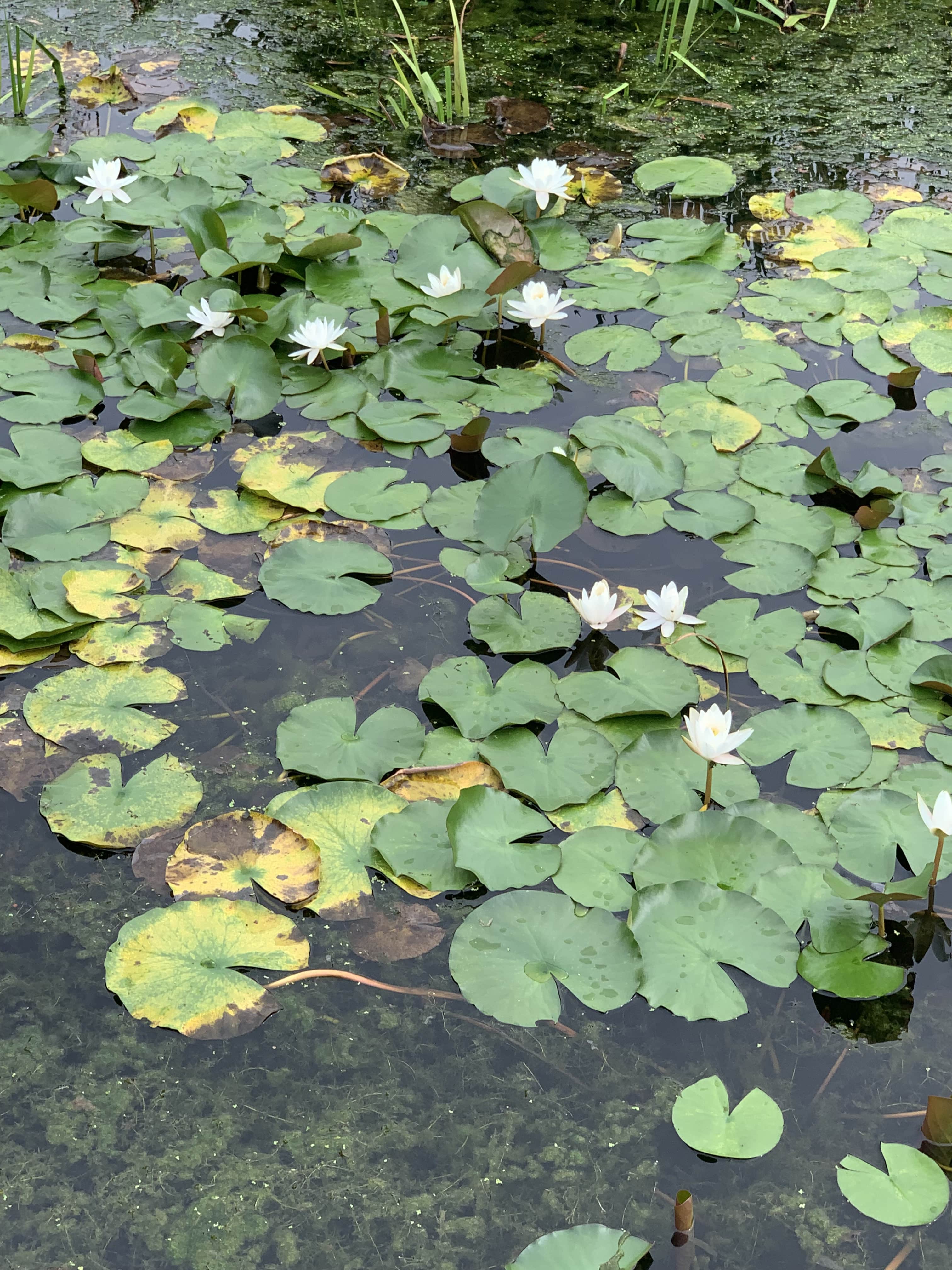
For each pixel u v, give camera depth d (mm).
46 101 4629
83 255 3744
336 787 2088
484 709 2250
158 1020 1743
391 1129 1682
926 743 2221
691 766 2160
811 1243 1559
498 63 5125
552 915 1885
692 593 2621
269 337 3281
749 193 4211
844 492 2904
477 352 3420
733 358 3330
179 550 2650
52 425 3006
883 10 5762
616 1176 1632
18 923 1928
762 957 1829
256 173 4203
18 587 2473
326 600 2477
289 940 1861
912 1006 1846
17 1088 1710
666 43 5145
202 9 5500
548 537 2611
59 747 2178
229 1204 1589
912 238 3916
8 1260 1523
